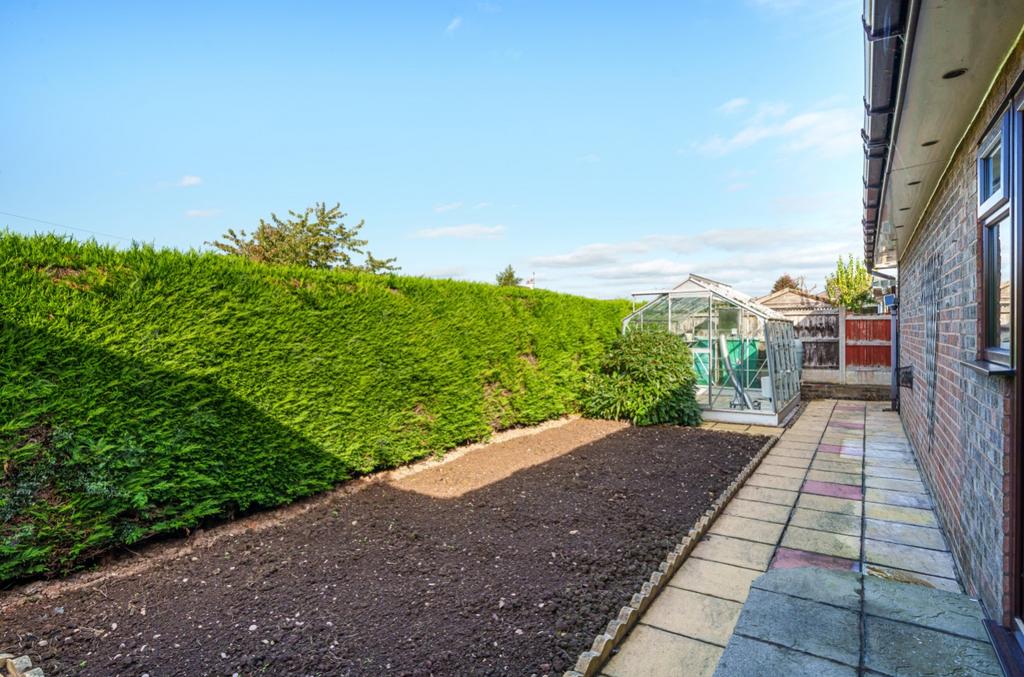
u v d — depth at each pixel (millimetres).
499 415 8125
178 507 4113
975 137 3057
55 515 3434
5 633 2791
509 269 35875
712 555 4027
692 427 9070
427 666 2492
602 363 10367
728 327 9961
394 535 4254
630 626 2979
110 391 3693
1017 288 2344
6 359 3244
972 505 3258
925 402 5750
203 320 4293
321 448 5227
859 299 25172
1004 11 1830
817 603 2756
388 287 6254
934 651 2285
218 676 2424
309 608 3076
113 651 2627
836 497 5395
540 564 3689
